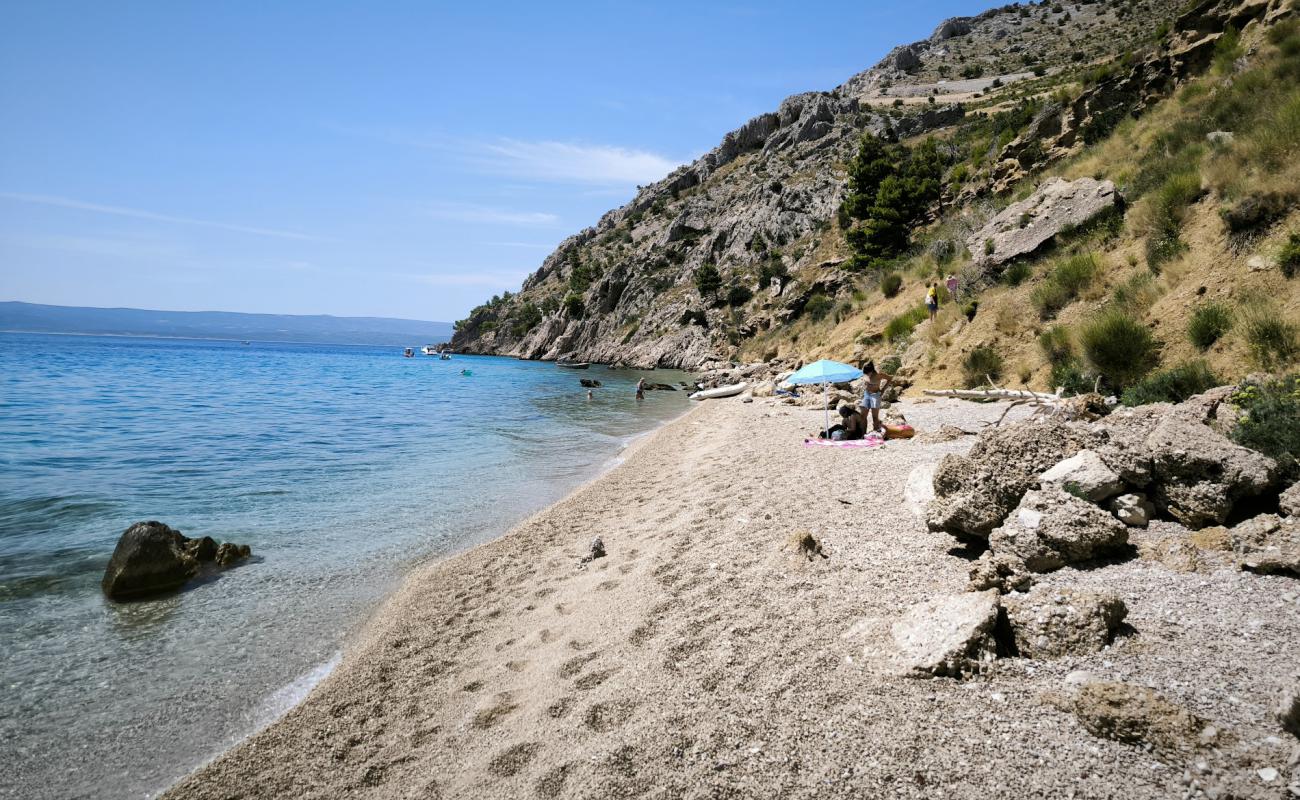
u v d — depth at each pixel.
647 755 3.65
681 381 51.09
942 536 6.44
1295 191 13.14
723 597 5.70
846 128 106.69
